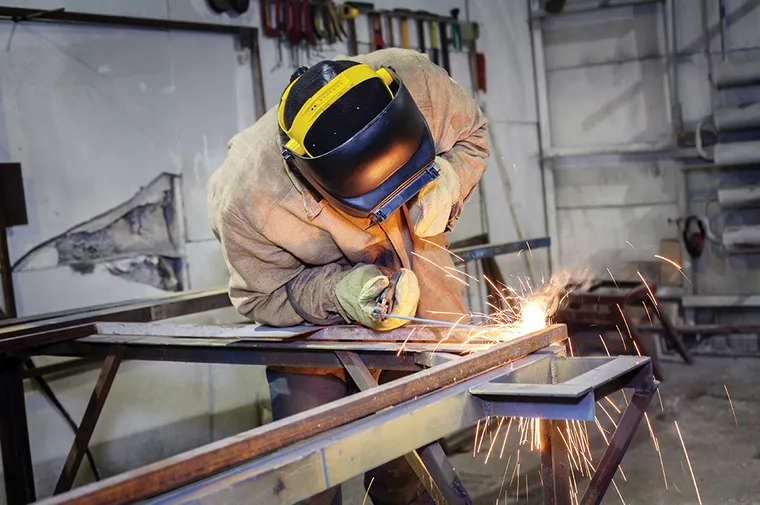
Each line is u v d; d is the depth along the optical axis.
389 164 1.63
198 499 1.13
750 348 5.10
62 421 3.21
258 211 1.92
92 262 3.33
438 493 1.68
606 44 5.54
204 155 3.75
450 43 5.12
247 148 1.98
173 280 3.66
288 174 1.89
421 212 1.85
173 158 3.63
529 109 5.73
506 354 1.71
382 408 1.44
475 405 1.56
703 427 3.70
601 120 5.61
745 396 4.13
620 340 5.12
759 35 5.07
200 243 3.76
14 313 3.00
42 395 3.15
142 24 3.43
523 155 5.66
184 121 3.67
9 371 2.60
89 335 2.44
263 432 1.26
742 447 3.40
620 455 1.70
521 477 3.24
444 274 2.27
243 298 2.14
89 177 3.31
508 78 5.54
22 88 3.09
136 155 3.49
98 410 2.42
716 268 5.27
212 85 3.77
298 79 1.79
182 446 3.66
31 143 3.12
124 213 3.46
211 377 3.78
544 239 4.40
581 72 5.64
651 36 5.39
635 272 5.50
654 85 5.41
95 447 3.32
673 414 3.92
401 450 1.41
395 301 1.91
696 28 5.22
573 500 1.78
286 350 2.06
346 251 2.04
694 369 4.75
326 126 1.66
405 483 2.41
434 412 1.47
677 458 3.34
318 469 1.27
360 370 1.91
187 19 3.66
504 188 5.47
